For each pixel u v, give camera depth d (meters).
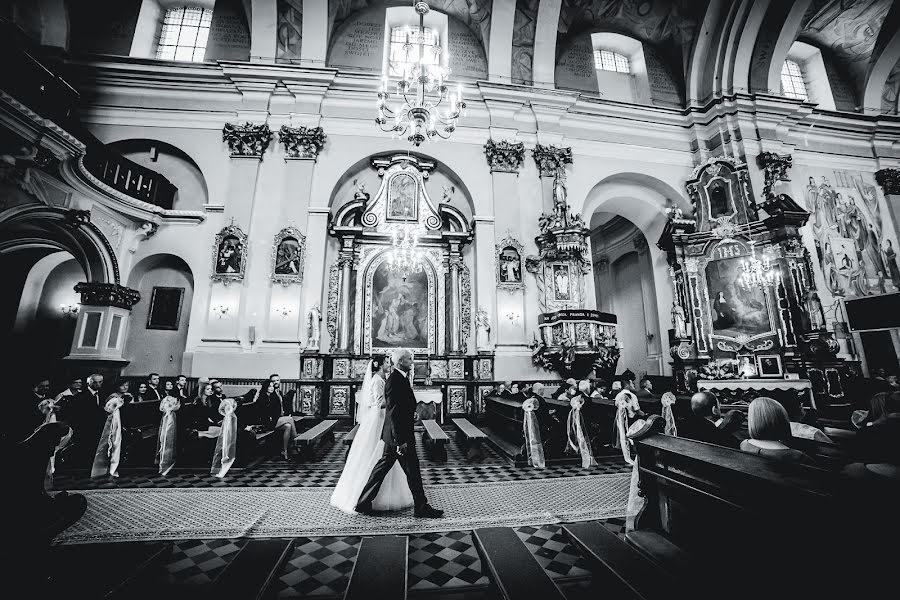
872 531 1.27
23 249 9.55
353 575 2.28
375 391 3.82
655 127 11.82
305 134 9.91
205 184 9.98
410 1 11.30
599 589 2.40
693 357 10.21
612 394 8.54
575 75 11.98
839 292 11.08
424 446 6.82
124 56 9.59
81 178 7.42
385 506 3.60
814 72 13.20
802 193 11.73
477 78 11.40
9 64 5.85
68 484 4.41
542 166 10.66
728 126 11.59
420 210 10.26
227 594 2.16
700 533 2.13
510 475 4.96
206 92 10.02
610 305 15.45
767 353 9.83
